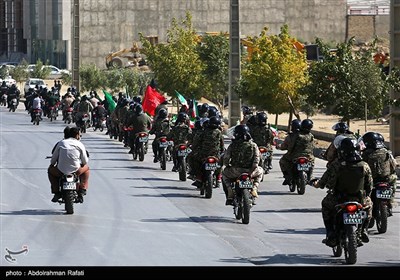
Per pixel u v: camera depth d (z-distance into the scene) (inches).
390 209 1406.3
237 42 3599.9
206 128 1777.8
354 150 1130.0
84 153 1561.3
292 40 4094.5
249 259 1149.1
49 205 1665.8
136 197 1791.3
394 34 2628.0
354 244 1101.7
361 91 2748.5
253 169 1476.4
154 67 4596.5
